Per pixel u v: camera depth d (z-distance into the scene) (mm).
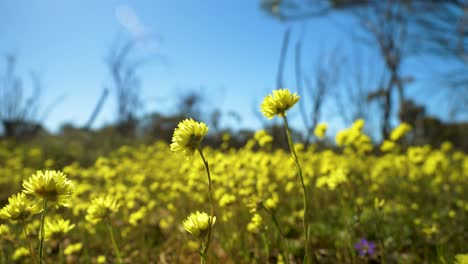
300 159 811
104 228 599
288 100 256
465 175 918
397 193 762
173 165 1099
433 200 784
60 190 222
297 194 703
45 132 2600
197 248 481
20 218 234
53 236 318
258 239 511
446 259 405
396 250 510
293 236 560
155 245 584
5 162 1357
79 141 2250
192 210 612
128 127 3004
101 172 885
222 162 642
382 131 1752
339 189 476
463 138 1867
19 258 463
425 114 1862
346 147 1055
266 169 704
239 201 561
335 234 527
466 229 563
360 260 470
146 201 736
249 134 2307
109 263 514
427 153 914
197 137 229
